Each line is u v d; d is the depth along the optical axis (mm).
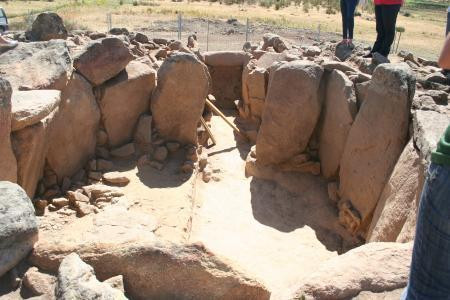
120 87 6871
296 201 6957
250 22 20844
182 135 7469
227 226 6254
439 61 1969
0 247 2811
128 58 6840
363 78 6609
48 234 5238
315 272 3123
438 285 2145
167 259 2859
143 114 7375
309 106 7168
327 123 7172
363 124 6039
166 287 2889
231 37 16406
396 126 5531
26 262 2961
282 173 7418
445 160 1930
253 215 6574
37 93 5527
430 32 22609
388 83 5664
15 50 6363
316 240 6141
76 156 6504
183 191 6391
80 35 9703
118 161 6984
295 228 6391
